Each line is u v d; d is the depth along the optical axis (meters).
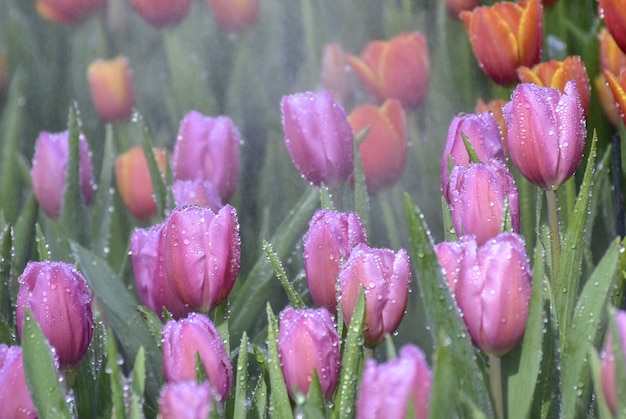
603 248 2.15
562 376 1.75
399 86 2.28
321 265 1.77
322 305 1.78
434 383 1.59
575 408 1.76
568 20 2.20
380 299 1.73
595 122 2.12
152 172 2.12
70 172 2.10
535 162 1.80
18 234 2.15
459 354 1.68
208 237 1.78
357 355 1.69
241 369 1.74
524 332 1.70
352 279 1.73
